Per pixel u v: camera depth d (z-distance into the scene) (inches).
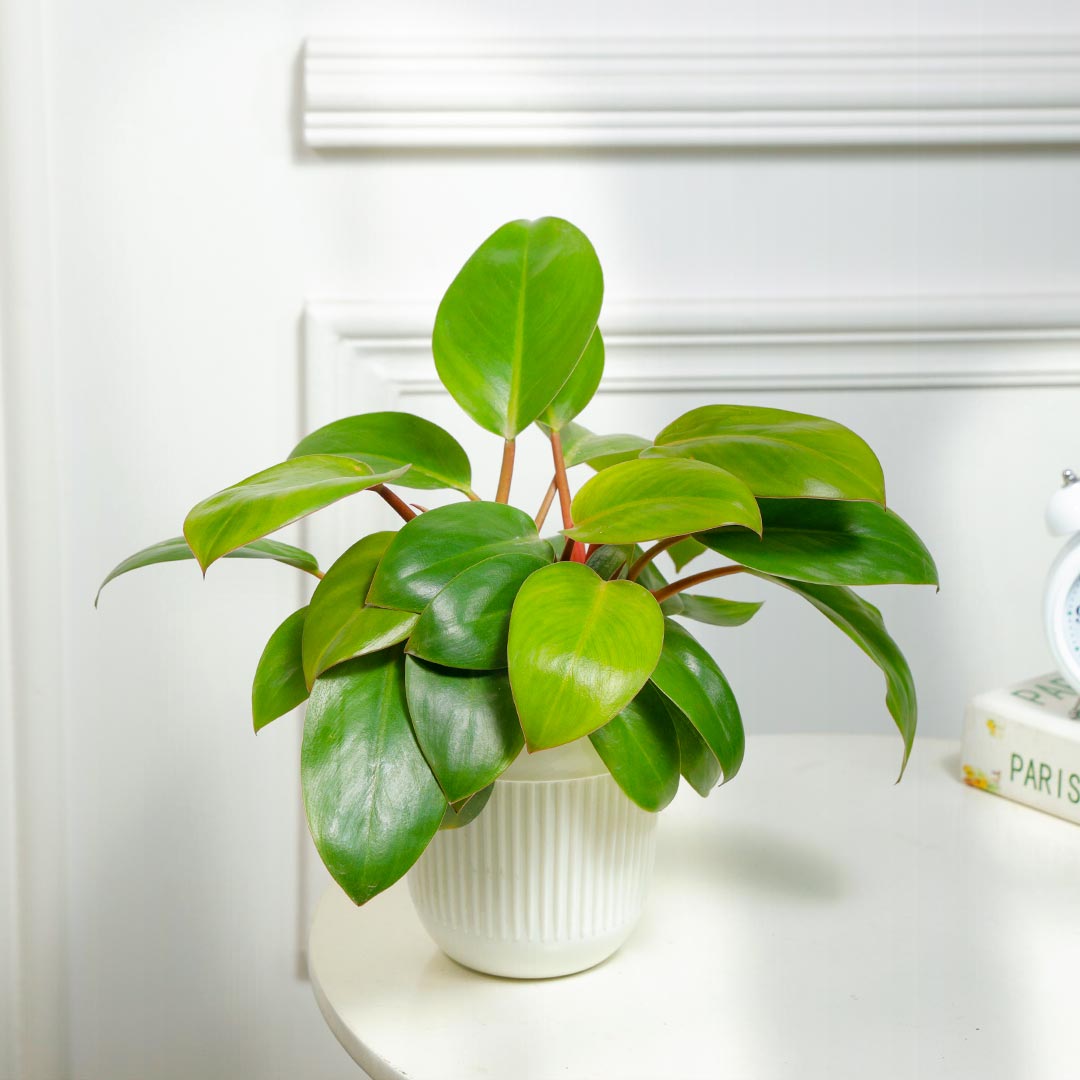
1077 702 30.2
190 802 41.5
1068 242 39.9
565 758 21.0
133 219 38.5
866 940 24.3
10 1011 41.9
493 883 21.5
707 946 24.1
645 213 39.1
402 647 20.3
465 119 37.7
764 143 38.2
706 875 27.1
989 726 31.2
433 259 39.0
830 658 41.8
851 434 20.6
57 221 38.4
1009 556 41.4
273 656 21.0
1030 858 27.8
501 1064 20.3
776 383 39.9
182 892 42.0
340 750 19.1
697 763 22.0
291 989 42.6
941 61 37.9
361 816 18.6
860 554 20.4
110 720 41.1
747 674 41.8
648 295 39.4
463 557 19.7
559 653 17.6
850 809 30.6
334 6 37.8
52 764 40.8
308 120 37.4
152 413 39.5
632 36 38.0
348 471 19.6
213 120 38.2
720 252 39.4
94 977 42.4
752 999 22.3
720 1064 20.3
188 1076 43.1
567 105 37.7
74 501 39.9
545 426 24.9
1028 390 40.5
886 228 39.6
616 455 28.2
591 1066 20.2
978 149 39.2
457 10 37.9
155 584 40.4
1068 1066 20.2
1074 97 38.1
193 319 39.1
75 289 38.8
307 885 42.0
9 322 38.3
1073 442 40.8
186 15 37.7
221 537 17.4
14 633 39.9
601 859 21.7
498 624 19.1
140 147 38.2
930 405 40.4
